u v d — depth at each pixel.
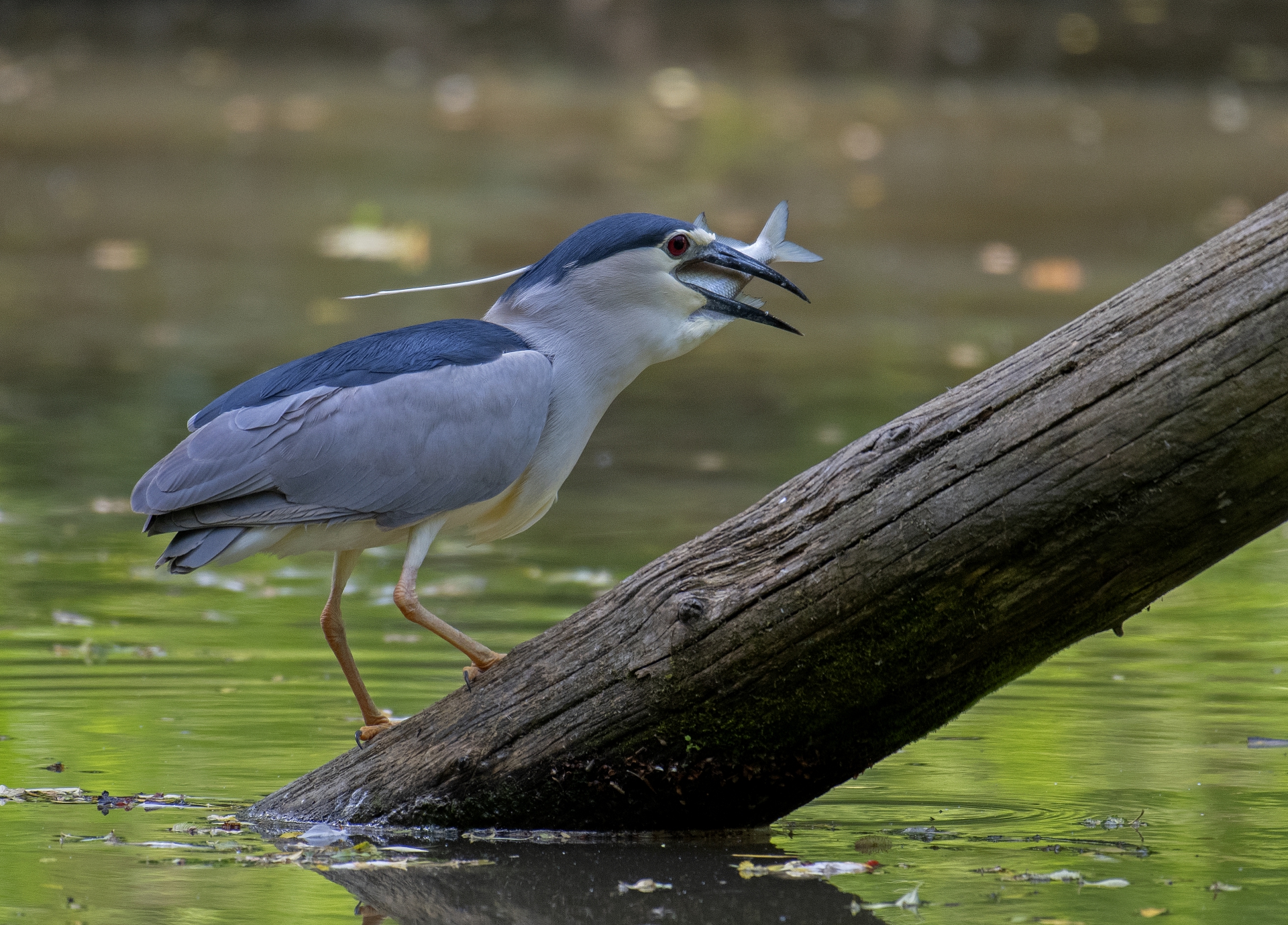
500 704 8.37
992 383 7.80
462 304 23.08
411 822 8.48
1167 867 7.80
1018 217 28.81
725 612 7.98
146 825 8.42
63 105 36.59
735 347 22.25
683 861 8.05
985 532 7.72
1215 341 7.45
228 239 26.73
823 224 28.14
